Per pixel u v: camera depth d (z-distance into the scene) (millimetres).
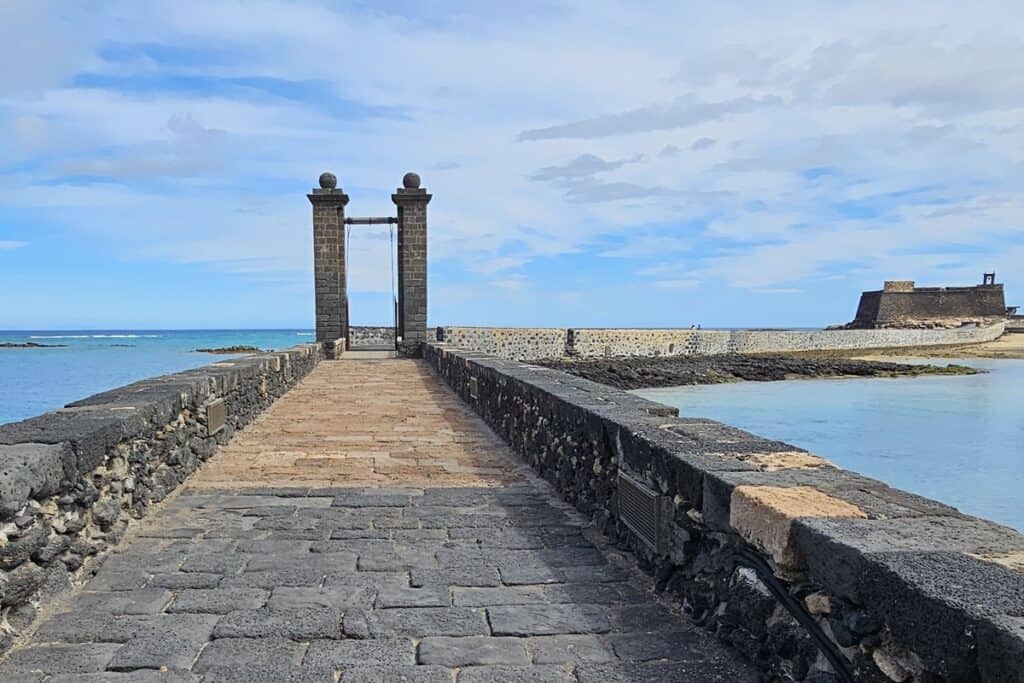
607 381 29766
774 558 2412
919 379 31953
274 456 7066
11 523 2932
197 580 3707
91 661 2828
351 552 4184
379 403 11109
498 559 4059
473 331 36531
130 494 4492
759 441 3619
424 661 2838
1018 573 1809
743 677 2672
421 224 20484
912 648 1754
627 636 3057
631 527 3943
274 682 2668
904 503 2494
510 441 7582
